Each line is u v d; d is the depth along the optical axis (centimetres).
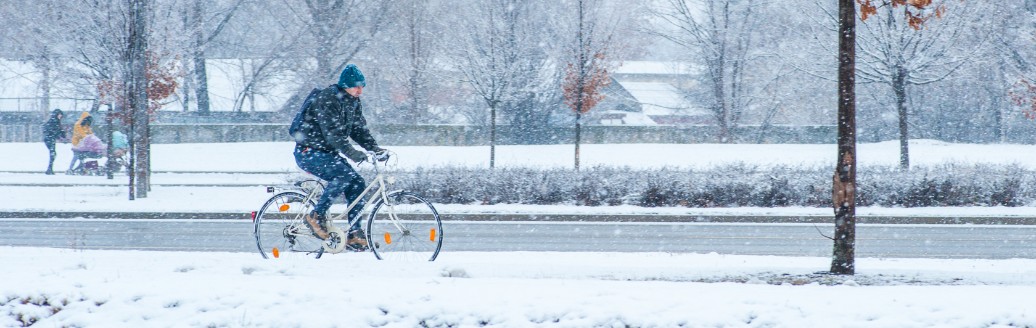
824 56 7175
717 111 11719
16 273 1590
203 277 1541
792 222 4228
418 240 2242
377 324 1310
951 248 3256
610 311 1308
